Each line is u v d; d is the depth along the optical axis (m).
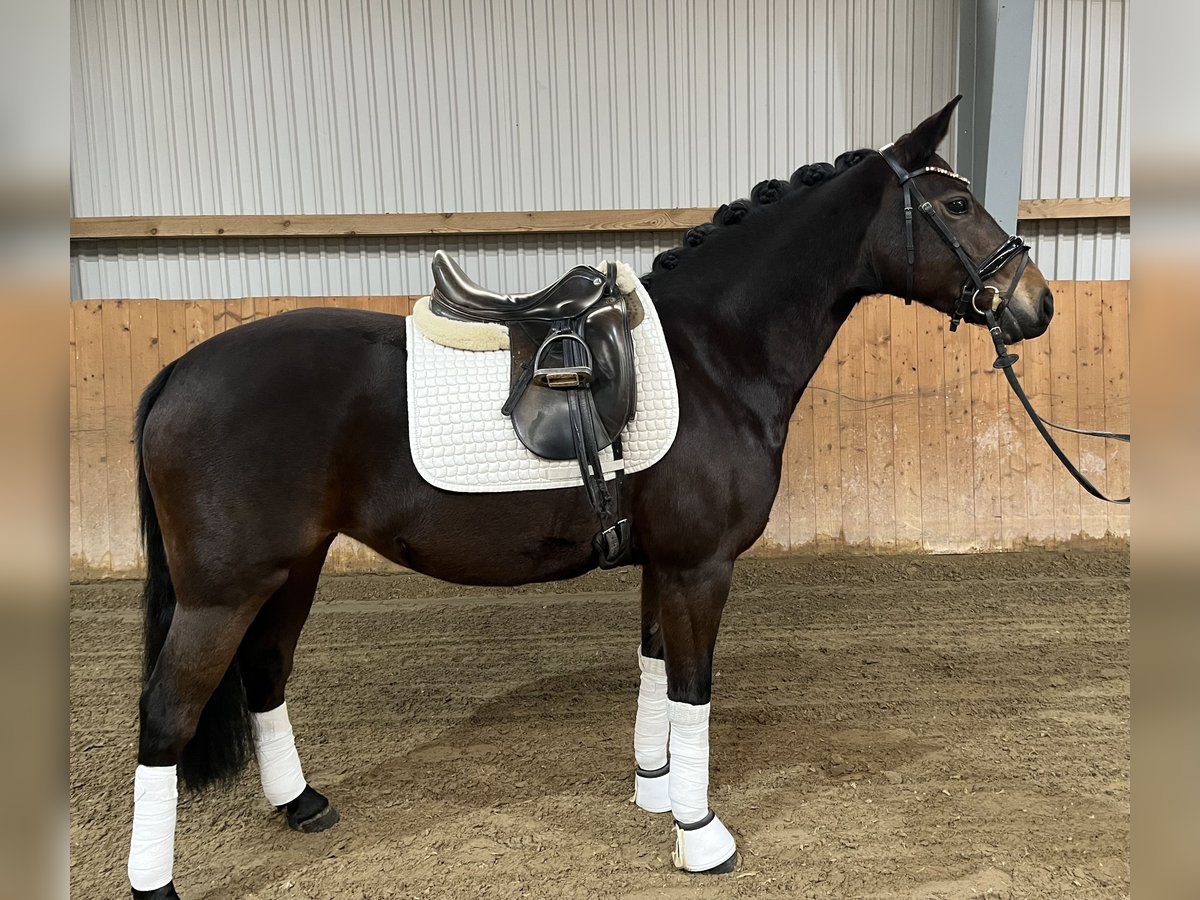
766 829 1.83
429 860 1.74
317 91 4.12
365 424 1.50
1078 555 4.09
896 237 1.69
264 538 1.45
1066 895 1.60
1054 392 4.17
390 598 3.64
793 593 3.60
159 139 4.12
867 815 1.88
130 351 3.96
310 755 2.24
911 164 1.69
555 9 4.11
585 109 4.20
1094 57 4.26
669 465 1.57
